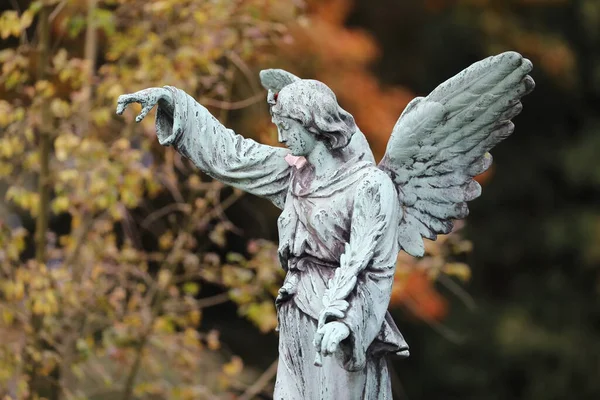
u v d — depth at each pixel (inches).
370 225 253.6
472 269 891.4
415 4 827.4
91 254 452.8
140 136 467.2
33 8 428.8
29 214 593.6
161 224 524.4
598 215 898.7
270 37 501.7
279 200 271.7
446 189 265.7
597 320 898.7
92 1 449.4
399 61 829.2
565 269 911.7
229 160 269.7
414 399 869.2
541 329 880.3
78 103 436.1
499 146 919.7
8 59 446.6
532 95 909.2
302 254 261.6
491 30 840.9
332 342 237.6
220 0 435.8
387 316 262.5
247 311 447.5
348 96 610.5
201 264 517.3
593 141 897.5
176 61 442.6
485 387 870.4
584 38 896.9
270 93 263.6
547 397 865.5
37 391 447.2
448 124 260.5
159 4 427.5
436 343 862.5
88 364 488.1
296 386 261.9
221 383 460.1
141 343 449.7
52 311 430.6
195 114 266.5
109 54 449.1
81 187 436.8
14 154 457.1
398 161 265.1
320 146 260.7
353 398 257.6
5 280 442.0
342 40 606.9
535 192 916.6
